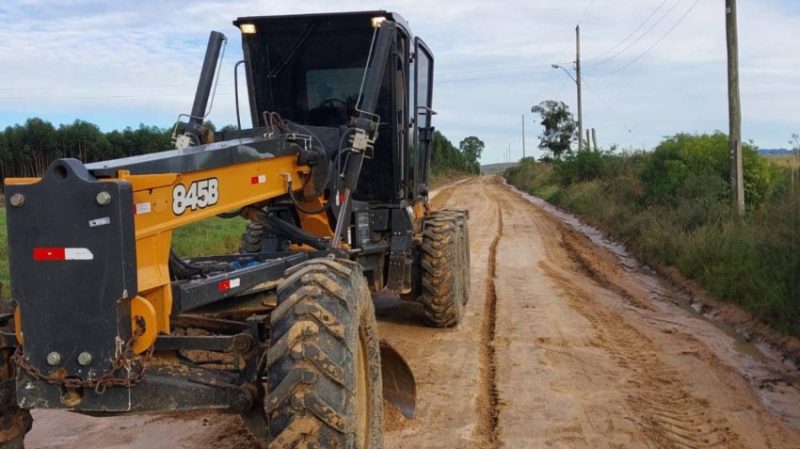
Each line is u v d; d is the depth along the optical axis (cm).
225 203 426
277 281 454
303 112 741
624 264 1565
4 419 389
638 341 849
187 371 380
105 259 327
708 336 903
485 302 1064
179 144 530
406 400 564
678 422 585
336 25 708
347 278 393
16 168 4388
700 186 1711
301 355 345
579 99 4319
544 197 4181
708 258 1224
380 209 781
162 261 370
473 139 12394
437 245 866
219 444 514
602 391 655
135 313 341
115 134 4653
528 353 777
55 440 526
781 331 855
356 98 733
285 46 725
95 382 331
